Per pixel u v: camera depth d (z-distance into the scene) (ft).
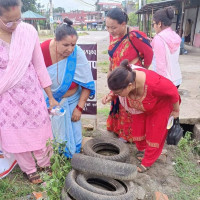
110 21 9.95
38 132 8.82
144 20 63.93
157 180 10.17
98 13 224.33
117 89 8.07
